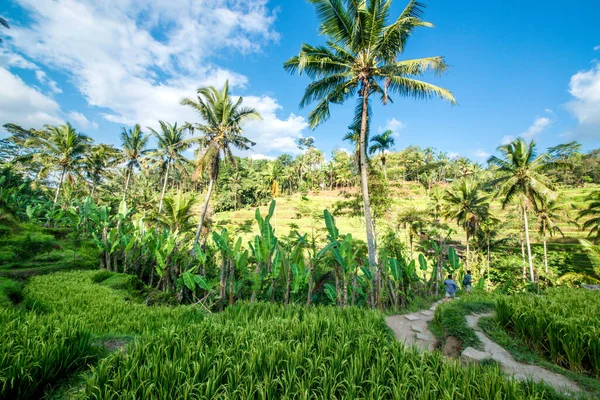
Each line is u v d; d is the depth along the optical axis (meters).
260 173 60.97
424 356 3.64
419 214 21.08
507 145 20.39
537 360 4.04
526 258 23.41
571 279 17.44
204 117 18.00
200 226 16.91
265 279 10.36
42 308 6.80
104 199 31.14
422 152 69.81
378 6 10.71
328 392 3.02
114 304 7.46
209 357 3.49
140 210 26.16
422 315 7.71
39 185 33.19
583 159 54.19
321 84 12.03
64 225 20.66
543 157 19.33
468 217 24.62
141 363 3.46
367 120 12.70
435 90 10.84
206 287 9.18
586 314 4.66
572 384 3.43
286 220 43.19
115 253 12.79
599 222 20.19
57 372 3.38
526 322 4.70
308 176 68.50
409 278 10.95
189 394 2.87
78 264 12.40
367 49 11.57
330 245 9.17
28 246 13.55
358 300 10.72
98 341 4.80
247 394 2.89
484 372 3.21
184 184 59.00
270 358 3.45
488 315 5.81
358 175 16.84
